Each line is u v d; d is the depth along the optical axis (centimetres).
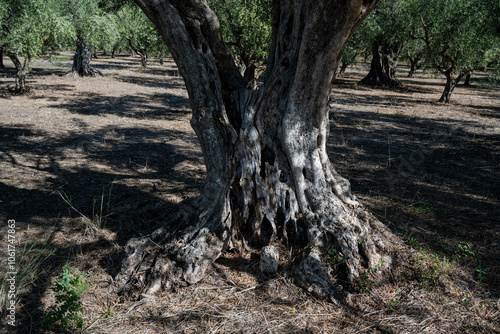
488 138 1038
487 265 368
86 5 1588
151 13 324
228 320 280
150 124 1037
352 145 900
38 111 1121
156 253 335
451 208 523
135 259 330
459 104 1753
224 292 312
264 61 1055
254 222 367
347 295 301
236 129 380
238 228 370
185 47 333
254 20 971
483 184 645
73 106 1240
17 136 829
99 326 272
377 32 2058
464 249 391
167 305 296
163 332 267
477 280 340
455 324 281
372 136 1016
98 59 3681
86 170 629
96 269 343
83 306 293
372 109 1504
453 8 1617
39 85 1661
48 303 297
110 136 878
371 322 281
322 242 330
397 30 2105
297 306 296
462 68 1684
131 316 283
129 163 682
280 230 367
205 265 327
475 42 1564
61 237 401
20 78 1401
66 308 265
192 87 345
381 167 721
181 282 314
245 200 367
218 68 374
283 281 321
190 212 355
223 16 1008
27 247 378
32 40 1093
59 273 335
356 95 1950
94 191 536
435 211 507
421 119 1314
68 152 733
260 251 363
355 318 285
